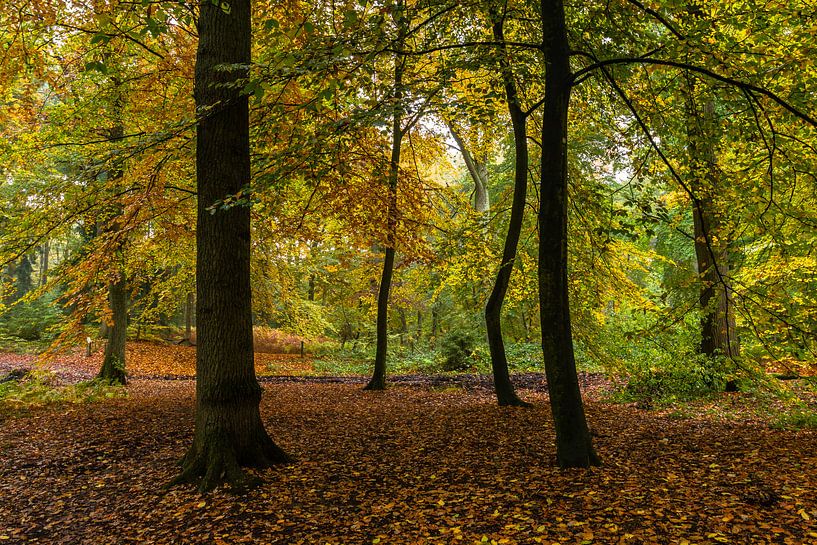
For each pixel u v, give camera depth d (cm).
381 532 427
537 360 1948
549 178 560
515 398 1027
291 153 555
